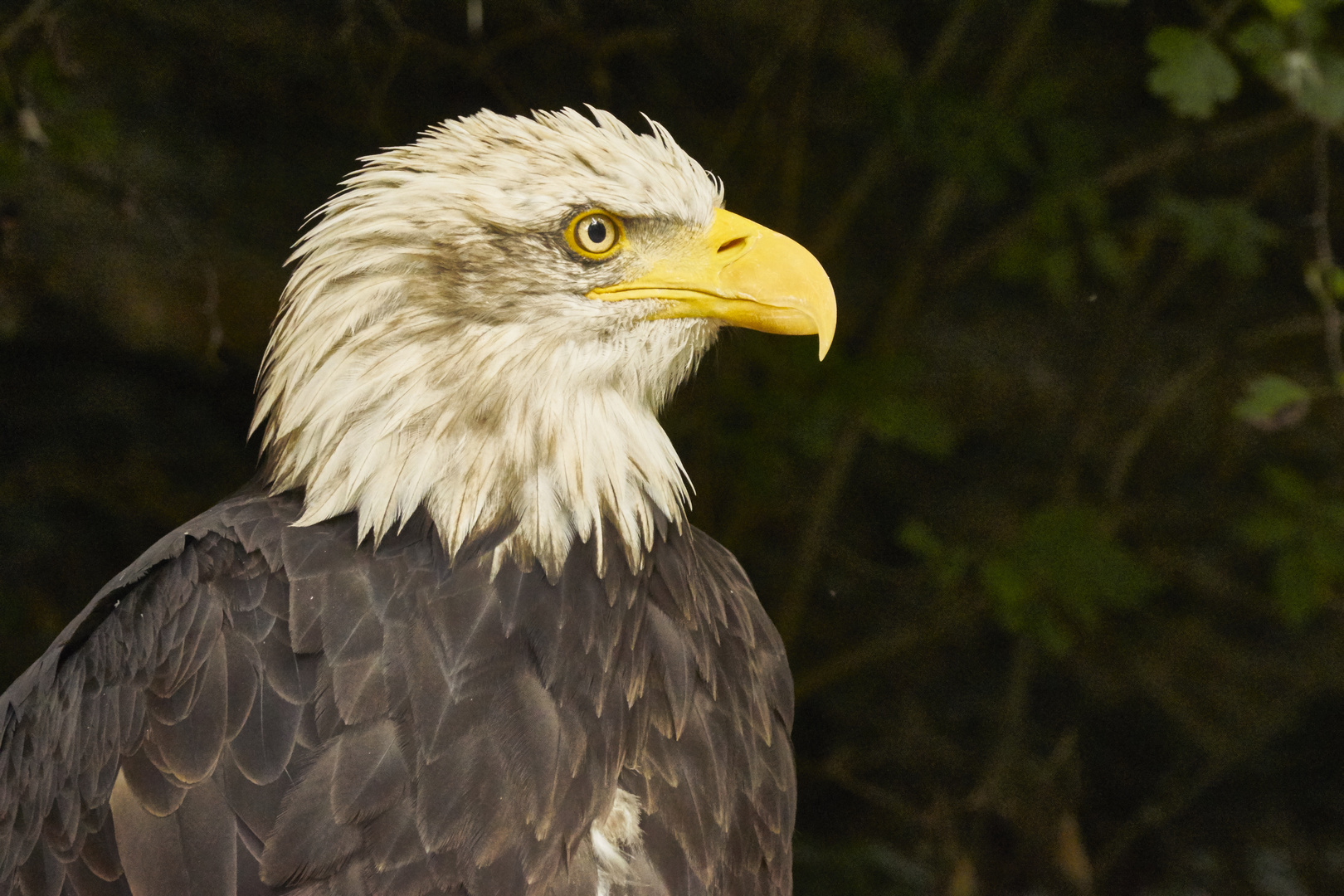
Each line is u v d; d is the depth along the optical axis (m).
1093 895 12.77
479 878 4.18
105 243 10.84
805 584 12.70
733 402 11.41
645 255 5.01
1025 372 13.63
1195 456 13.93
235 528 4.64
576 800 4.36
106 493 12.31
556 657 4.54
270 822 4.16
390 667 4.36
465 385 4.71
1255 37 8.07
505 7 12.12
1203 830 13.39
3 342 11.32
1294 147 12.95
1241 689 13.38
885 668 13.61
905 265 13.05
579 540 4.75
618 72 12.86
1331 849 13.20
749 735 4.95
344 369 4.74
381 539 4.59
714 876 4.57
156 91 11.73
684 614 4.92
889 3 13.41
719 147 12.42
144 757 4.31
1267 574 13.59
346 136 12.41
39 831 4.54
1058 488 13.16
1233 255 11.08
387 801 4.18
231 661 4.36
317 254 4.88
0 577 12.14
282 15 11.90
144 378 12.14
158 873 4.13
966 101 10.99
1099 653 13.48
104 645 4.61
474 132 4.98
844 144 13.59
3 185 9.68
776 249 5.20
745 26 12.73
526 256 4.83
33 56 8.38
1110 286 14.04
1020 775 12.53
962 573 11.02
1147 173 13.60
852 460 13.34
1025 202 13.55
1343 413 13.74
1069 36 13.67
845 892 12.09
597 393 4.97
